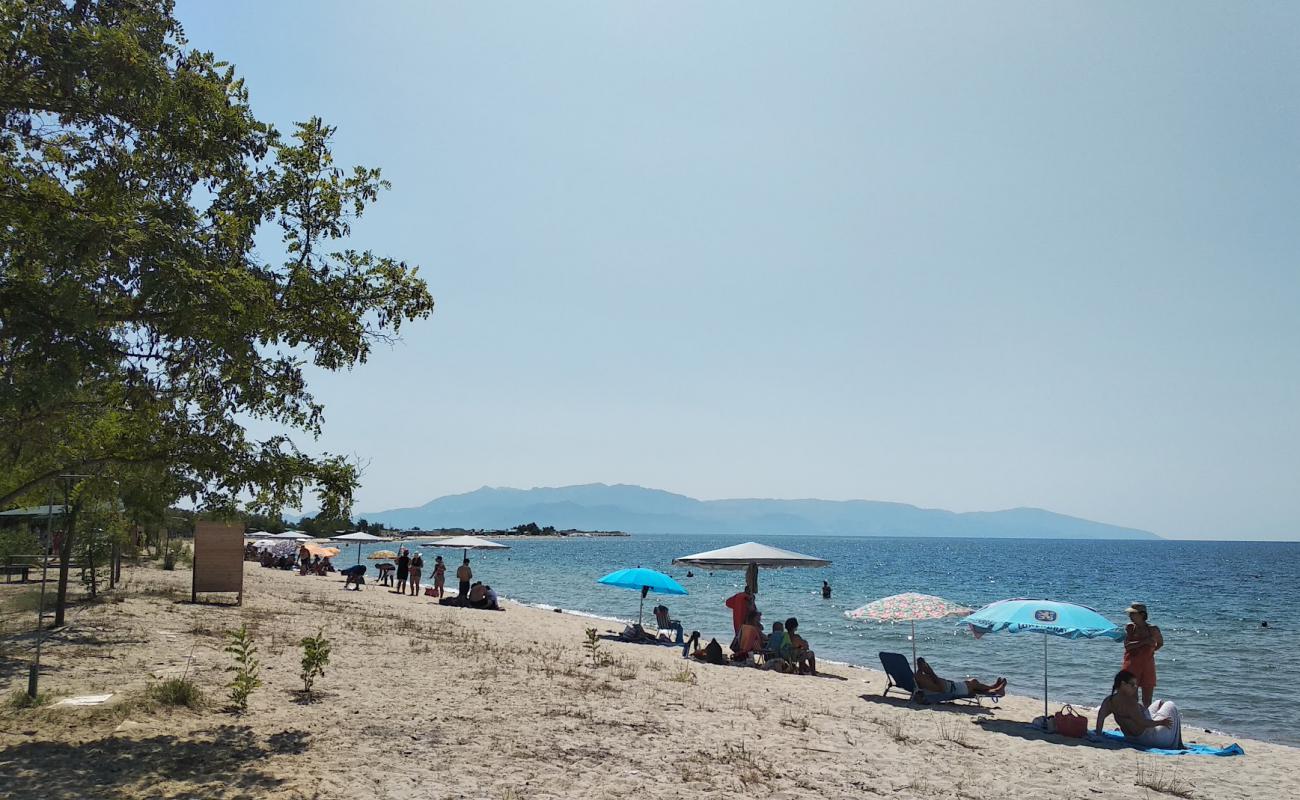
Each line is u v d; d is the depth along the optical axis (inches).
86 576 816.3
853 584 2428.6
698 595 1815.9
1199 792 346.0
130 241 261.7
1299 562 4655.5
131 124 283.9
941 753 383.6
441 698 412.8
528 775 290.7
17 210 251.6
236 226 296.4
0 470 362.0
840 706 498.9
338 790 257.4
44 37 254.5
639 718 402.9
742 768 324.2
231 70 308.5
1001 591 2214.6
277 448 329.7
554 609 1256.8
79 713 327.0
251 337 295.7
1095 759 392.8
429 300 348.8
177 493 318.7
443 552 4785.9
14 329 239.3
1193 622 1380.4
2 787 239.0
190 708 350.3
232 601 828.6
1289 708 668.1
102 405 314.8
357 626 693.9
